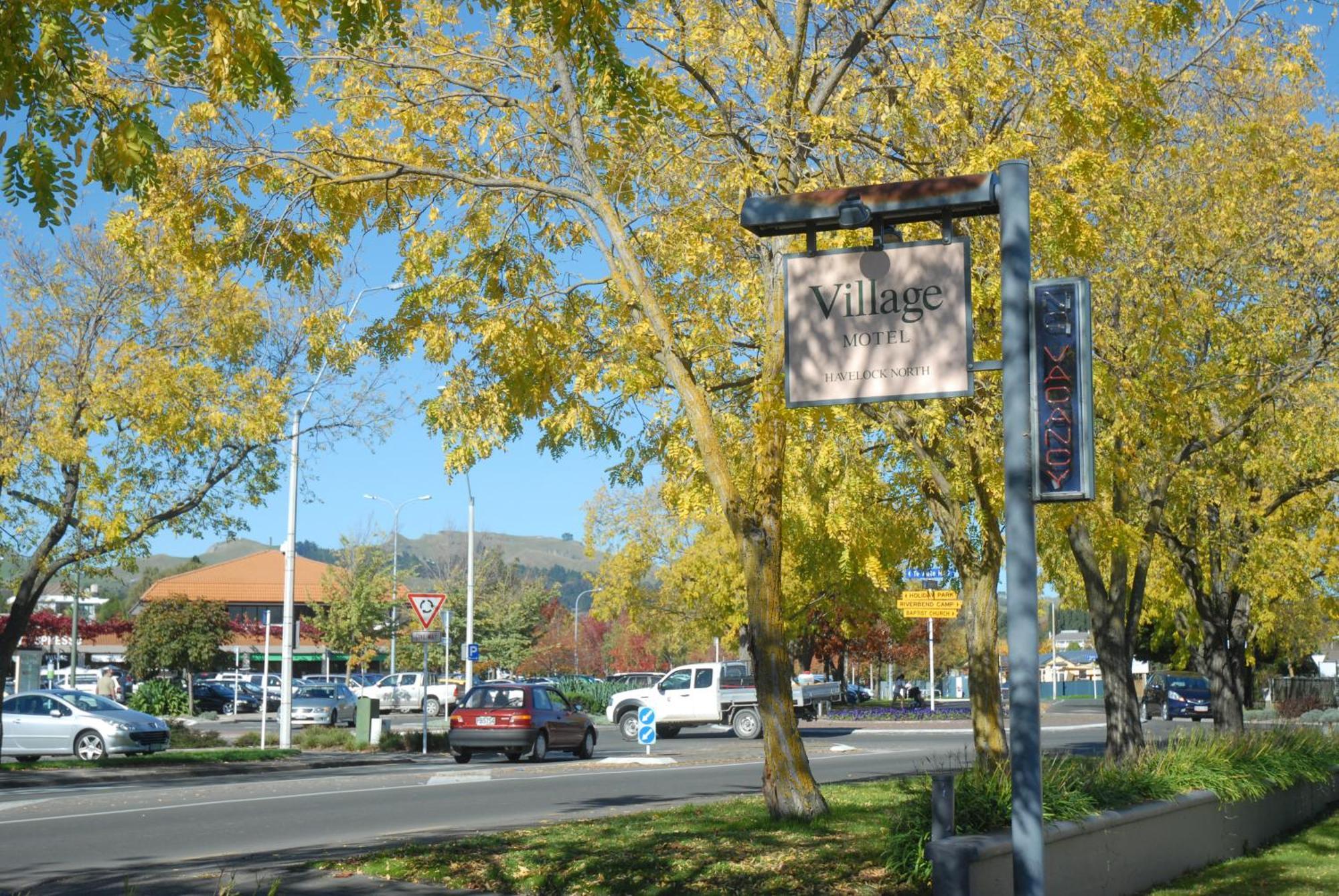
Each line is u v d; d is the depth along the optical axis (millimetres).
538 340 13648
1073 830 9719
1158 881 11555
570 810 16875
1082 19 13367
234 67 7871
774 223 8781
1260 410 17375
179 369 23297
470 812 16797
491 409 13734
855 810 13492
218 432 23984
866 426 15141
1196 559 22156
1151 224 14891
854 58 13594
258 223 12906
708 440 12828
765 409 12602
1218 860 13133
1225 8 14758
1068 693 95750
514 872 10414
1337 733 19312
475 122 13828
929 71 12695
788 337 8812
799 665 56062
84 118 7168
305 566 86500
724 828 12172
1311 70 14750
